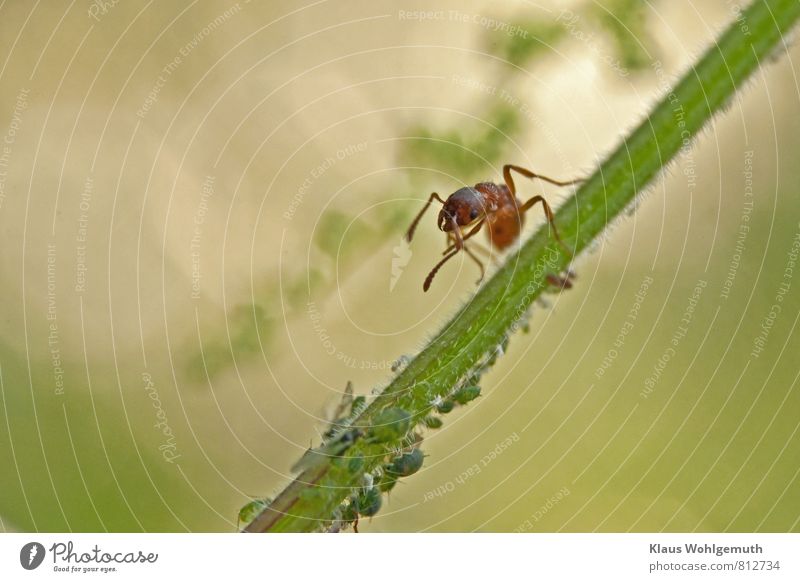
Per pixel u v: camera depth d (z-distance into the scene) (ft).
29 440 0.39
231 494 0.39
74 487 0.39
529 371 0.40
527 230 0.37
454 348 0.36
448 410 0.36
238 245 0.40
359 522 0.39
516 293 0.37
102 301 0.40
